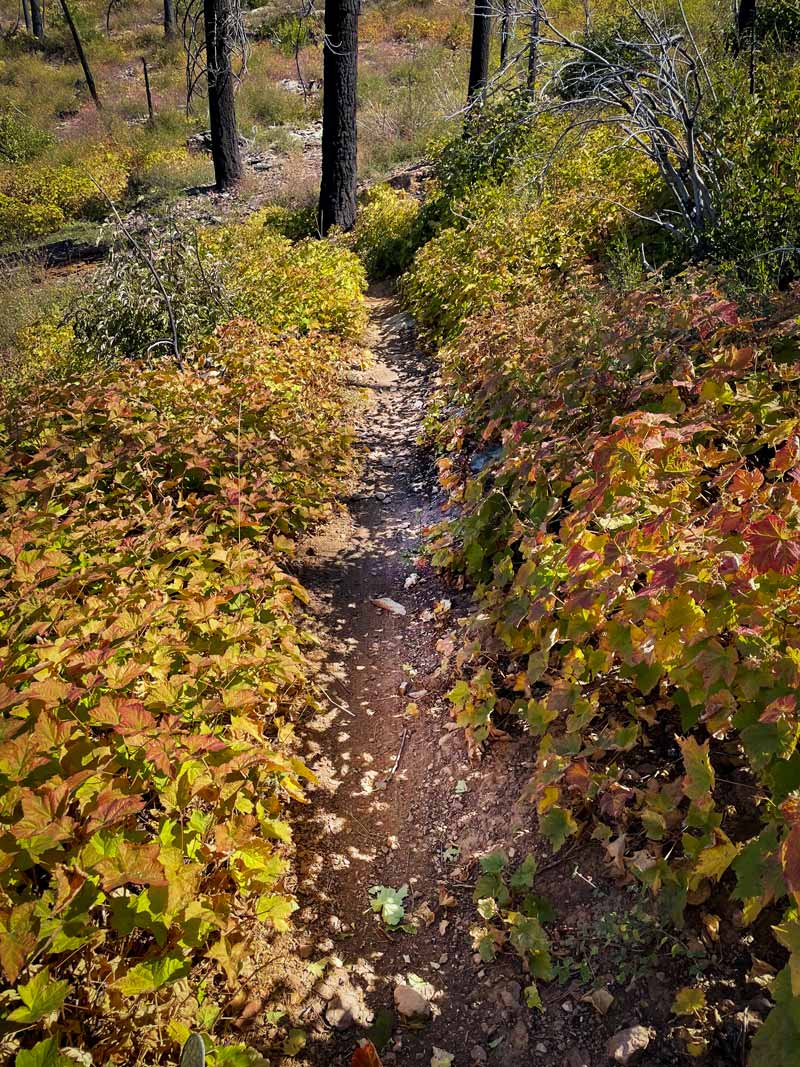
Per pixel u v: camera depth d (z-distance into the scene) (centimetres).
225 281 789
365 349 841
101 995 197
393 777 305
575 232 749
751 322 333
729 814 224
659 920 213
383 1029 218
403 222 1212
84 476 431
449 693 310
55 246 1628
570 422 371
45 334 873
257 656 278
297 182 1598
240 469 447
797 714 188
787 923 165
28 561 320
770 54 716
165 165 1944
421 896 257
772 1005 187
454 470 486
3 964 163
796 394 301
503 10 680
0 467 453
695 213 571
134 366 595
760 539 201
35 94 2891
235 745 250
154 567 329
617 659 282
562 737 259
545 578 287
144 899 193
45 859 192
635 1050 193
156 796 254
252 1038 212
